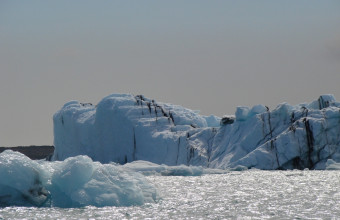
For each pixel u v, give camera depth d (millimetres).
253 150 177875
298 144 171125
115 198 87250
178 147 193875
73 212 82625
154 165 169125
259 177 152375
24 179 86688
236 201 100125
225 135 192750
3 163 87250
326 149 170625
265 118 183500
